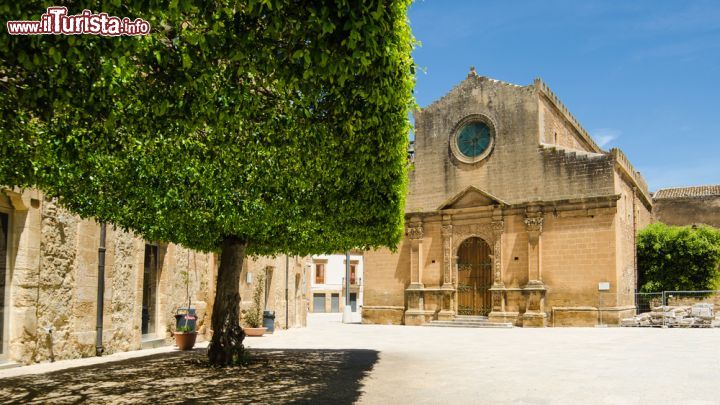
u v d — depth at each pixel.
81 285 14.32
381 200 12.05
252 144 9.38
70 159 7.55
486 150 33.31
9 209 12.41
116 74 6.60
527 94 32.44
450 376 11.53
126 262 16.45
